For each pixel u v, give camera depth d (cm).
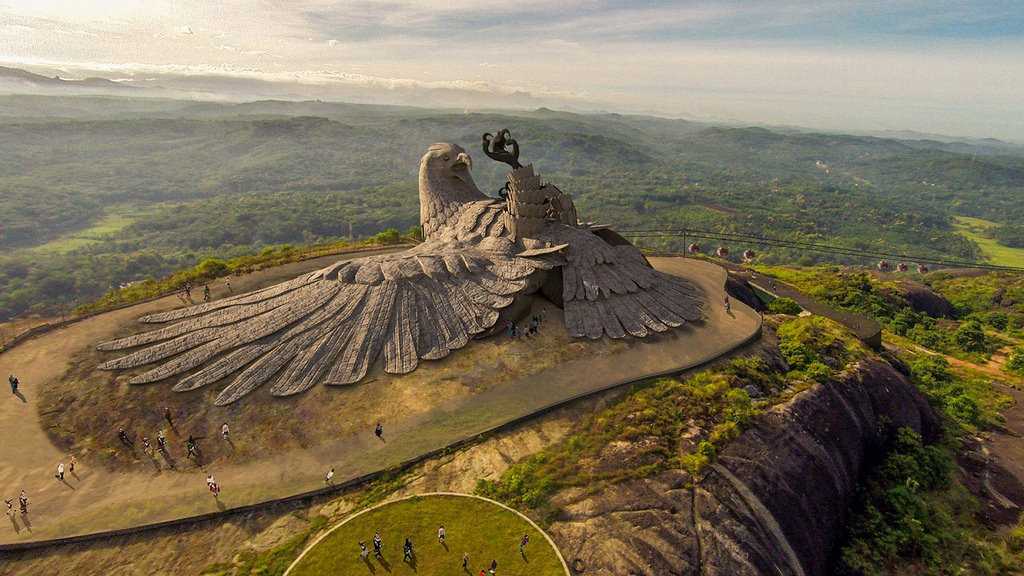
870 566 2605
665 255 5756
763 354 3397
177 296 4159
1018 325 6781
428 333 3272
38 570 2064
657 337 3456
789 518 2386
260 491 2380
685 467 2403
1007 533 2952
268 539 2172
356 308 3297
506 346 3312
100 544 2167
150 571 2052
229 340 3186
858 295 6388
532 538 2080
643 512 2181
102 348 3312
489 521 2164
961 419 4044
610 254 3838
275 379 2986
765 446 2589
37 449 2586
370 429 2708
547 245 3722
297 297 3400
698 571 2016
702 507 2222
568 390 2938
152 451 2594
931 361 4944
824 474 2689
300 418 2770
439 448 2578
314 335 3173
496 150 4153
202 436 2677
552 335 3441
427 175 4453
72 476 2452
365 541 2097
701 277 4844
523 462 2466
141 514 2267
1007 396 4522
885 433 3294
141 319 3644
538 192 3822
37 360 3241
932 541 2747
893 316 6250
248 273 4666
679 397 2858
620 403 2833
